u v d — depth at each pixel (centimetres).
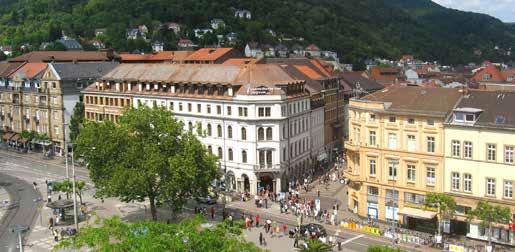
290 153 13175
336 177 13975
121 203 11712
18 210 11300
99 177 9906
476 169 8938
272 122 12506
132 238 4788
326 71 18238
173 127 9750
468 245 8675
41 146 18125
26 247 8994
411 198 9700
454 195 9156
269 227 9694
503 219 8194
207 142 13325
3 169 15225
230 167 12975
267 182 12850
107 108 15775
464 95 9606
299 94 13688
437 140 9269
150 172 9112
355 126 10438
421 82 19175
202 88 13488
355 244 8931
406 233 9250
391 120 9762
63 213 10456
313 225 9400
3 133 19562
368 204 10281
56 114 17325
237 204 11719
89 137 9894
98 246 5334
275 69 13638
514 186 8612
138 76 15212
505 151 8650
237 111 12631
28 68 18962
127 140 9656
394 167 9825
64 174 14450
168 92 14200
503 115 8831
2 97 19538
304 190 12731
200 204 11631
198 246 4741
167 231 5003
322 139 15675
